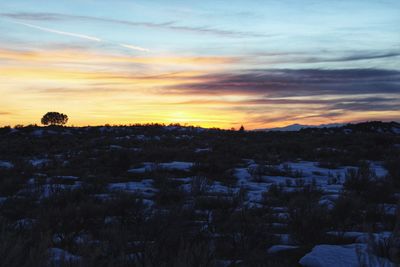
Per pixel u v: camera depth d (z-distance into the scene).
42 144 32.66
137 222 8.27
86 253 5.27
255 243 6.75
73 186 14.36
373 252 5.23
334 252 5.37
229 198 10.95
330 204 10.21
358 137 31.97
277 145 28.23
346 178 13.63
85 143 32.47
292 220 7.77
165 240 6.44
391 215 8.93
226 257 6.09
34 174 17.77
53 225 7.78
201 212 9.57
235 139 35.56
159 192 12.09
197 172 17.61
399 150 25.17
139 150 25.75
